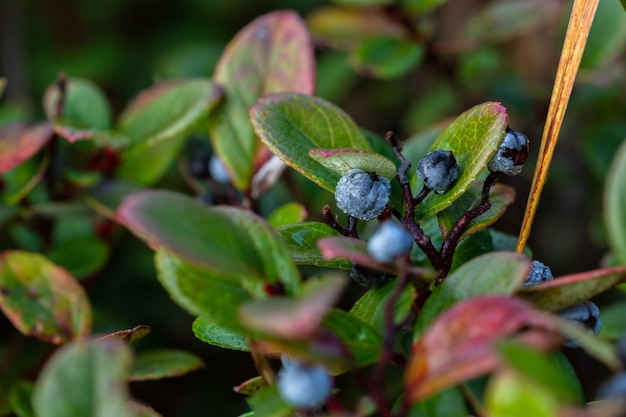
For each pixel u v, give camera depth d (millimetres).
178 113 283
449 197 215
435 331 188
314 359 184
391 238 194
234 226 195
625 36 332
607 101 397
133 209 188
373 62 344
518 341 179
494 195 229
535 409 175
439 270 217
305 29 284
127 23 528
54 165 294
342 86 456
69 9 519
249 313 181
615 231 212
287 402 190
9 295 256
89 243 305
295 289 195
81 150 300
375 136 249
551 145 222
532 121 374
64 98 299
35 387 271
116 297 383
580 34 221
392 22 353
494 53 402
